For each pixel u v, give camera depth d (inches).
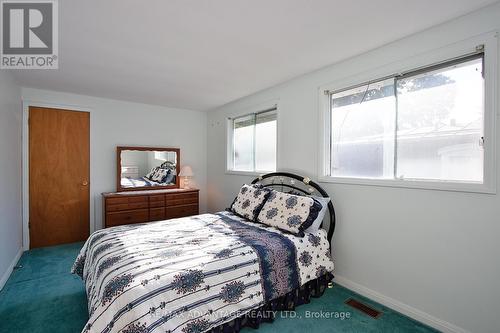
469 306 68.3
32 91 137.9
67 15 68.8
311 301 88.7
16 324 74.6
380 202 88.4
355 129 98.8
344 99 102.7
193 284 61.0
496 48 63.5
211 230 93.9
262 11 67.0
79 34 79.2
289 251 81.0
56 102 144.3
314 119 110.3
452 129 73.7
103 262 68.3
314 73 110.6
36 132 139.8
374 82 91.7
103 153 159.8
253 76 117.3
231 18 70.4
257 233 90.2
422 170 80.0
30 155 138.6
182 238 84.2
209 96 153.3
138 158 169.8
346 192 98.9
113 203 146.5
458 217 70.4
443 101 75.3
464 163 71.6
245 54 93.7
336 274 102.3
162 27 75.2
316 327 74.5
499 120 63.2
